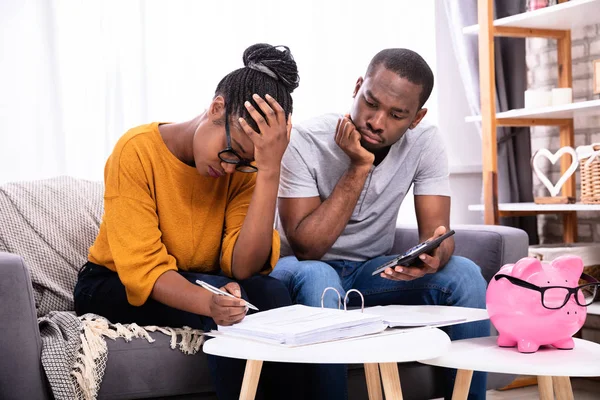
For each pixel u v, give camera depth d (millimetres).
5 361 1555
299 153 2098
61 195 2234
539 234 3605
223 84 1709
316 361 1300
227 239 1866
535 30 3170
